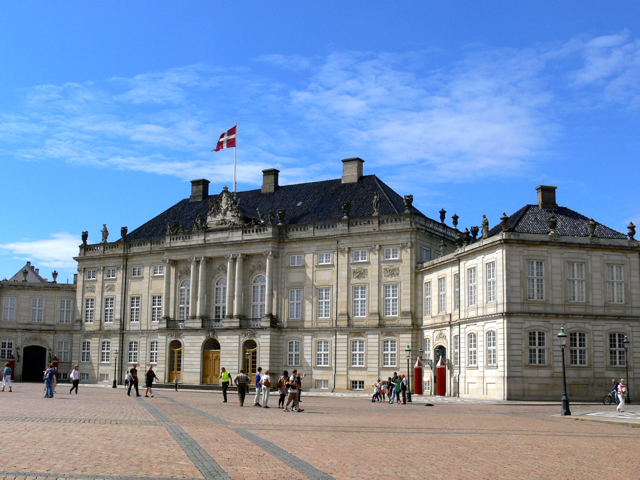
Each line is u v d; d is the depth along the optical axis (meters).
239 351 93.06
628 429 38.56
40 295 114.00
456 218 97.06
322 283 90.69
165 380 98.44
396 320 85.69
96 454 24.27
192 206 110.69
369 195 93.19
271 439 30.44
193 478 20.50
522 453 27.78
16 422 34.19
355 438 31.64
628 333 68.94
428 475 22.34
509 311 66.69
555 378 66.62
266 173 103.88
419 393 80.25
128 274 107.94
